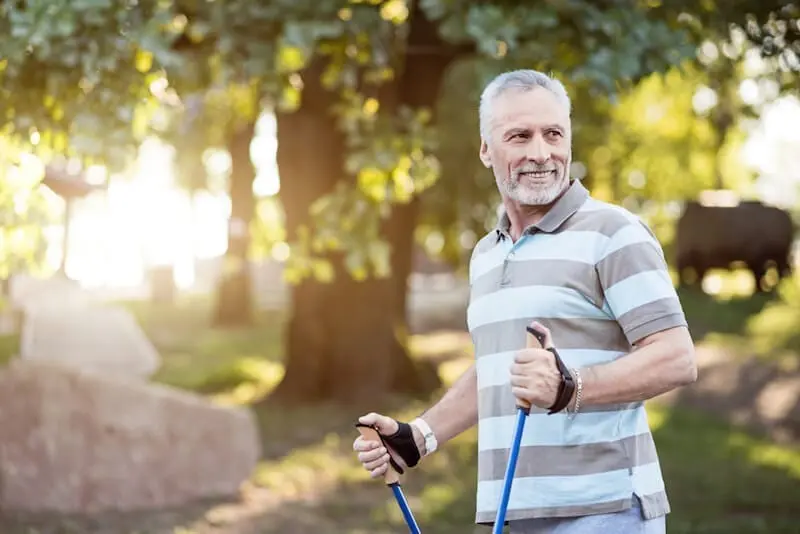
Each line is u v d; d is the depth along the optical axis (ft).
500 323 10.36
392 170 26.99
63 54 20.76
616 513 9.93
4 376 28.02
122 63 21.53
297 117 42.50
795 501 29.78
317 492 30.83
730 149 85.51
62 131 22.18
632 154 82.64
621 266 9.87
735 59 30.63
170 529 26.25
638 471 10.06
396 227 50.42
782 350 56.08
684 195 90.53
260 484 31.40
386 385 45.06
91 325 61.46
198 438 29.45
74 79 21.43
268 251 35.12
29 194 22.95
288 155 42.83
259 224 35.27
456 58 43.45
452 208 69.31
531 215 10.45
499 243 10.68
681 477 33.01
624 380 9.50
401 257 50.44
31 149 22.22
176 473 29.07
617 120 73.36
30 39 19.54
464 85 64.95
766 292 77.00
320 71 41.29
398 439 11.14
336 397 44.65
